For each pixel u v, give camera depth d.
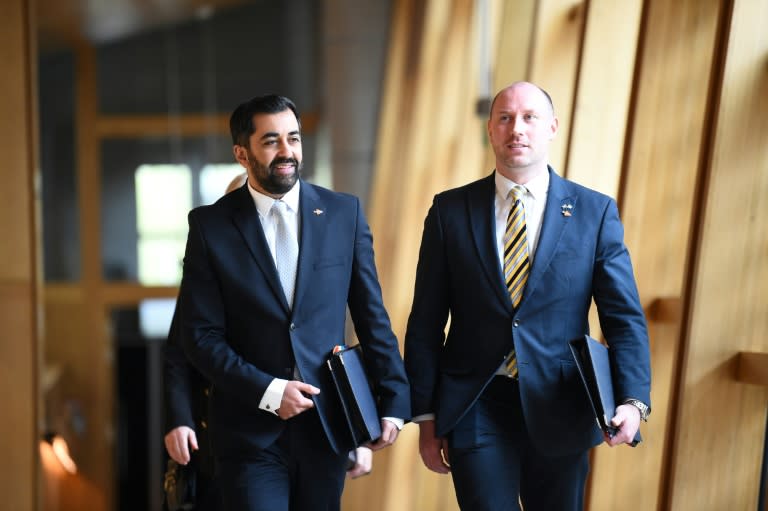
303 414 5.01
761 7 5.39
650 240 7.19
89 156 26.31
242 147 4.97
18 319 10.96
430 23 15.93
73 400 26.39
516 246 4.98
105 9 23.02
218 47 25.88
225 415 5.07
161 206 26.45
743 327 5.55
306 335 5.02
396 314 15.85
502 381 5.02
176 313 5.52
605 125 8.09
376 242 19.14
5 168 10.91
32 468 10.98
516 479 5.01
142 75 26.14
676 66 7.05
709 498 5.63
